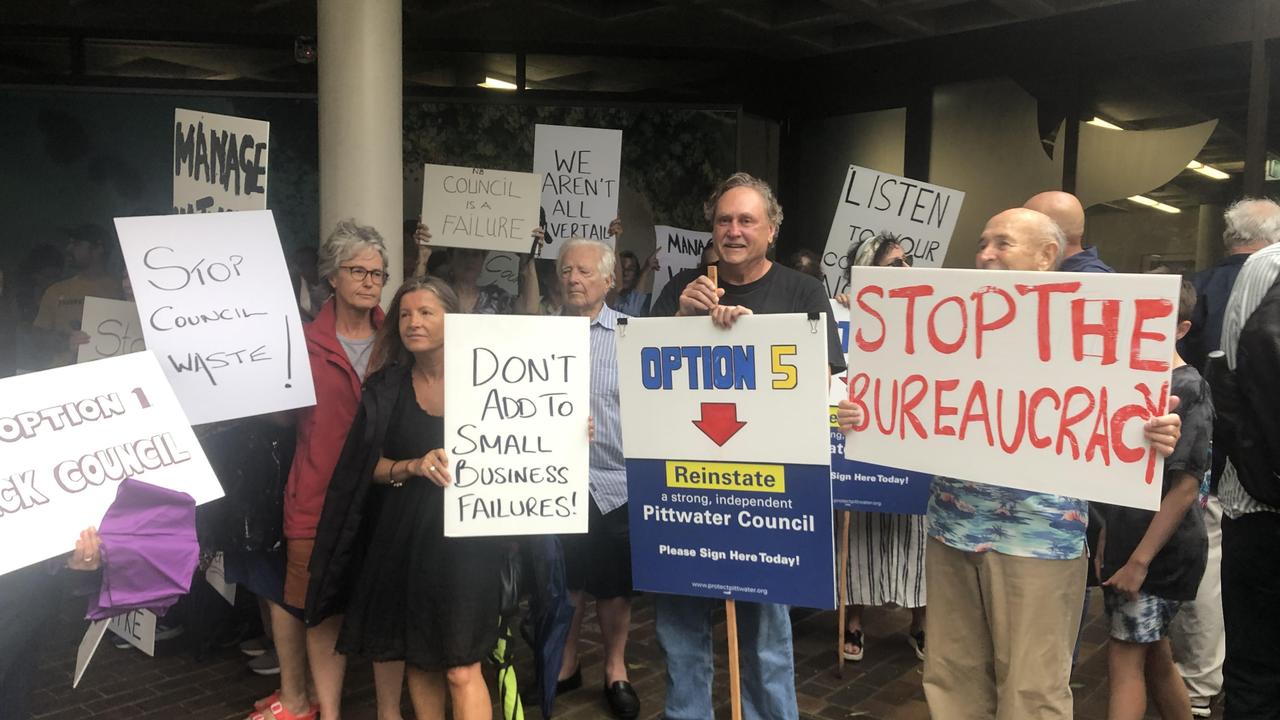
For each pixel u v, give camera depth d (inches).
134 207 296.4
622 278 258.1
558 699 160.1
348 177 212.4
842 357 125.2
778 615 124.6
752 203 121.7
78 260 269.1
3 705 109.3
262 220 141.1
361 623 124.6
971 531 108.5
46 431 104.6
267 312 139.9
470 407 116.9
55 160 288.4
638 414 116.5
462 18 311.7
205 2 295.1
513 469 118.0
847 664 176.1
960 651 113.1
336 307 150.3
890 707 156.8
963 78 317.4
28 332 232.5
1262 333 104.4
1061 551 104.9
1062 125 299.7
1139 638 121.0
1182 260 280.2
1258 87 260.2
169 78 296.8
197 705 159.6
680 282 135.6
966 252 325.7
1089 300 96.7
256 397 138.3
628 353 116.6
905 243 214.8
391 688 141.0
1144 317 93.7
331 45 211.3
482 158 320.5
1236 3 263.6
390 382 127.3
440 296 124.4
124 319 175.5
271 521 145.4
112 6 291.0
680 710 126.3
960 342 105.7
